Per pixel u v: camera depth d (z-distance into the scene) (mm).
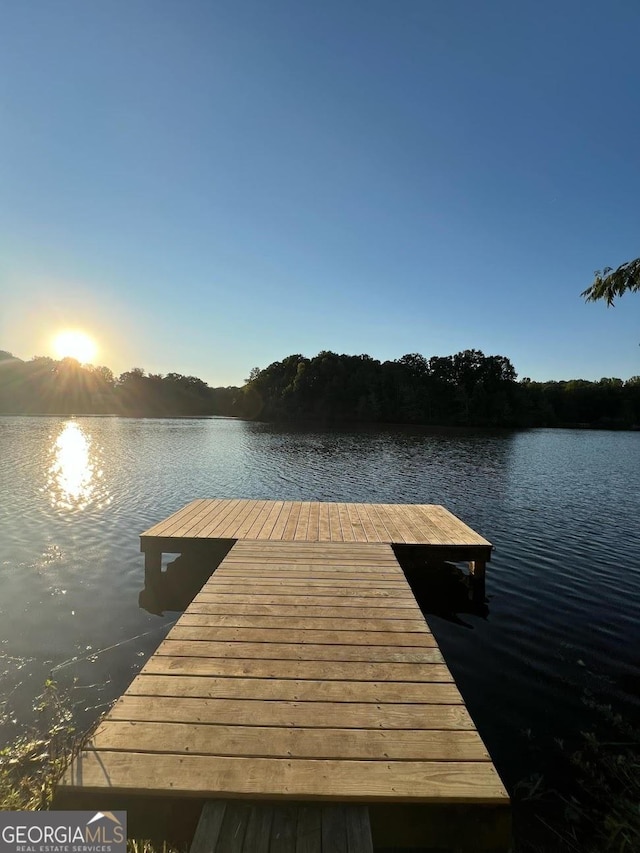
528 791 2963
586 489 13703
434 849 2271
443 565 7219
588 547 8141
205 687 2754
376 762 2191
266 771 2117
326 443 28547
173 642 3326
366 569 5070
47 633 4898
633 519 10133
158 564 6398
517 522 9820
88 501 11141
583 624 5316
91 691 3900
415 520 7527
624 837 2551
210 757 2191
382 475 15922
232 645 3297
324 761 2188
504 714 3709
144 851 2023
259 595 4285
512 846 2566
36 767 2990
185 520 7367
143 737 2307
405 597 4266
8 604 5586
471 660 4527
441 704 2652
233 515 7777
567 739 3428
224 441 28766
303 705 2609
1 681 4023
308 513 7992
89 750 2219
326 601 4152
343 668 3014
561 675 4277
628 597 6066
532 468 18375
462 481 14859
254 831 1883
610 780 3057
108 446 24062
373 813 2016
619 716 3697
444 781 2086
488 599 6008
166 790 2014
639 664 4484
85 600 5738
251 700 2637
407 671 2994
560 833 2664
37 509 10266
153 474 15422
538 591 6262
